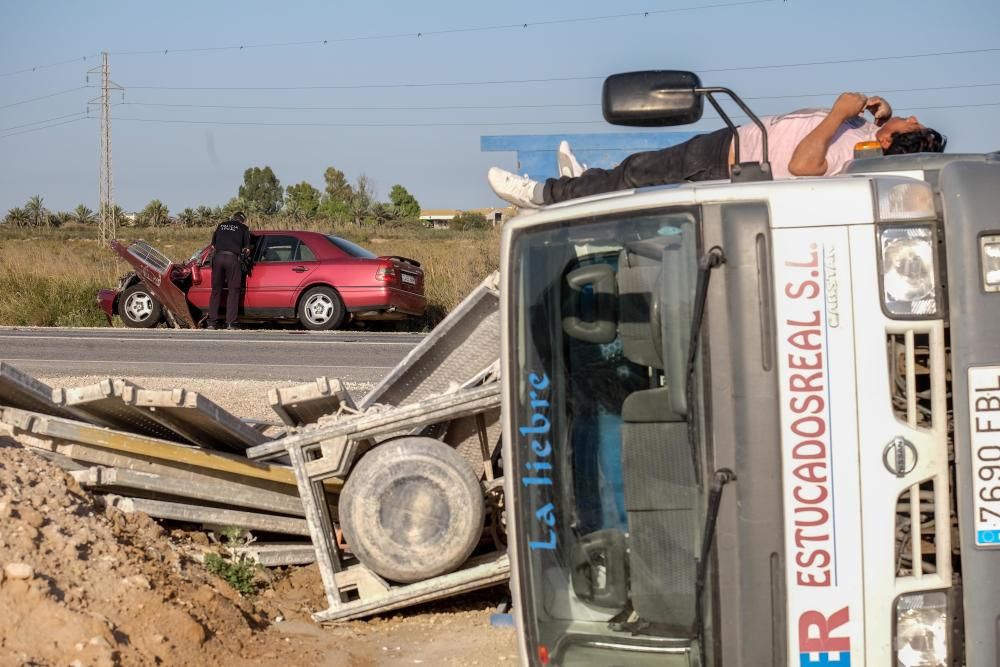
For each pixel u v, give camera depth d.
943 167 3.51
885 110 5.32
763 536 3.40
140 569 5.43
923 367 3.51
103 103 58.81
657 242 3.59
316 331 18.28
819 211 3.45
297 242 19.20
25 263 25.84
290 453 6.12
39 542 5.16
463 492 5.93
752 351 3.42
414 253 24.42
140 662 4.70
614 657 3.70
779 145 5.28
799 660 3.41
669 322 3.55
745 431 3.41
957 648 3.44
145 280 19.81
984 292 3.38
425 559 5.93
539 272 3.81
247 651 5.26
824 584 3.39
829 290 3.43
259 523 6.70
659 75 3.75
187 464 6.50
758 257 3.44
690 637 3.58
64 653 4.51
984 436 3.38
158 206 74.81
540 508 3.80
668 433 3.65
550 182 6.02
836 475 3.40
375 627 6.07
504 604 6.40
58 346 15.84
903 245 3.45
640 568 3.67
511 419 3.84
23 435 6.29
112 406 6.30
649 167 5.21
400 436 6.41
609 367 3.73
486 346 6.68
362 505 5.93
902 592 3.41
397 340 16.88
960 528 3.40
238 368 13.43
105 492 6.41
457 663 5.39
